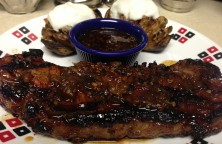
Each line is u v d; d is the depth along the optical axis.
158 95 0.17
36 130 0.17
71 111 0.17
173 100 0.17
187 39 0.25
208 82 0.18
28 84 0.18
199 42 0.25
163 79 0.18
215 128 0.17
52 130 0.17
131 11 0.24
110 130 0.17
